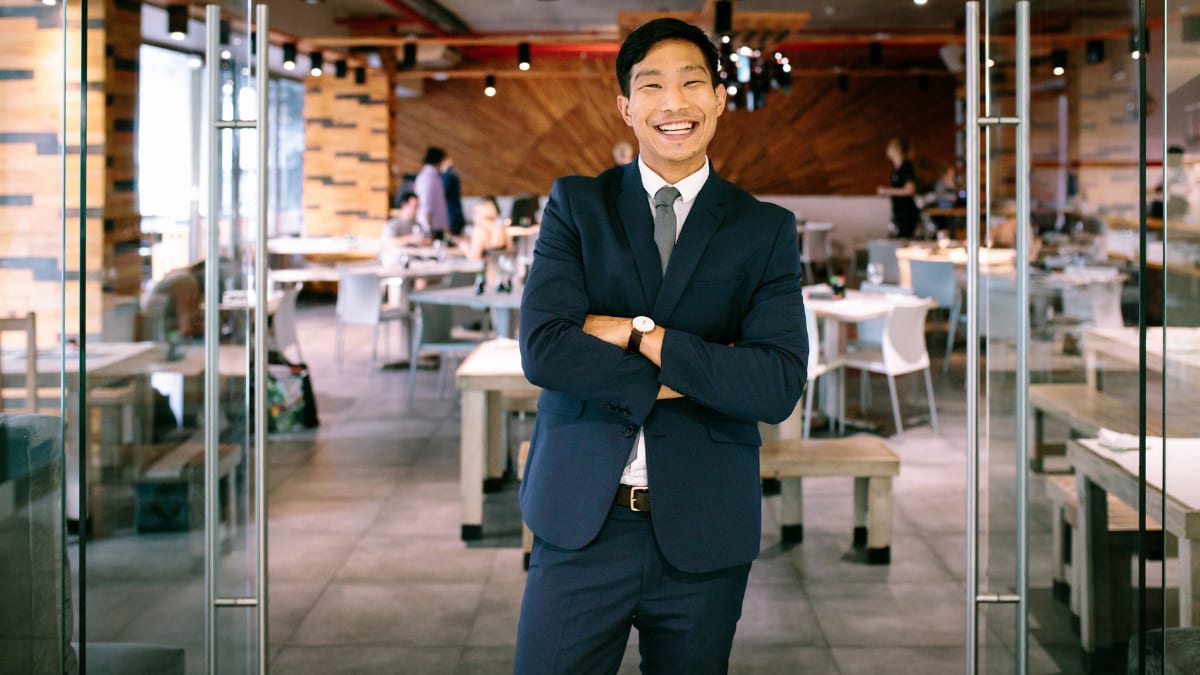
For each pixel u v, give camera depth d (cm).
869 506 411
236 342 236
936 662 323
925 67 1620
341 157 1353
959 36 1209
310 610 365
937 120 1630
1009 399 248
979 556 246
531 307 174
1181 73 198
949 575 399
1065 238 244
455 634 345
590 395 168
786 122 1642
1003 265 246
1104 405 238
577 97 1606
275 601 373
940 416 673
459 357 896
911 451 584
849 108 1636
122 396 211
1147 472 217
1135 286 221
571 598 171
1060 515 244
